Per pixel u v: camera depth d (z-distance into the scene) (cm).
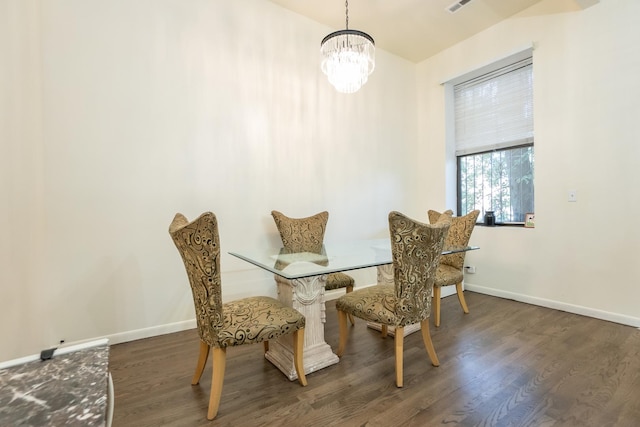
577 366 190
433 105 416
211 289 146
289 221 288
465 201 404
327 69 247
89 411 56
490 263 353
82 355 76
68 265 214
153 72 245
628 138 254
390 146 405
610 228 264
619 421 142
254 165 294
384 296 195
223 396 165
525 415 147
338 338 243
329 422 144
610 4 262
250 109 291
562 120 292
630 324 253
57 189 210
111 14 228
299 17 322
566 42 288
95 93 222
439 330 252
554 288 301
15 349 170
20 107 180
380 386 173
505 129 355
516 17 324
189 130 260
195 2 263
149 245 243
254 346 228
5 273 163
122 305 234
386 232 400
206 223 139
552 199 300
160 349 221
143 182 241
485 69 360
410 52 405
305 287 194
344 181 360
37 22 198
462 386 172
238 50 284
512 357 204
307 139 329
